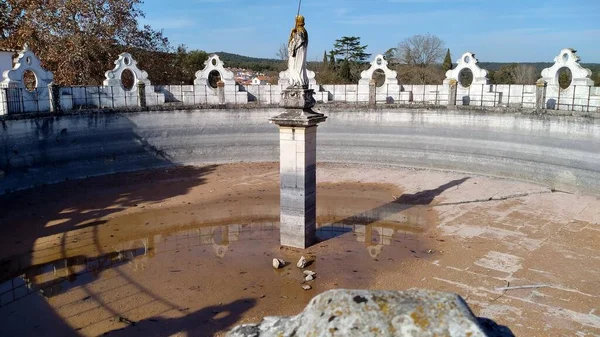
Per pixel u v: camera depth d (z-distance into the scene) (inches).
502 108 1021.2
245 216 787.4
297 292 503.8
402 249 630.5
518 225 717.9
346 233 698.2
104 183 1000.9
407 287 512.7
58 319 448.1
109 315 455.2
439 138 1113.4
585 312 455.5
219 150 1199.6
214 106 1181.7
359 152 1187.9
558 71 1024.9
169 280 537.3
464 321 130.0
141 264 588.7
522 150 1003.9
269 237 686.5
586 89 983.6
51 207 831.1
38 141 956.6
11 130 903.7
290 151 612.4
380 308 136.2
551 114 949.8
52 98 984.3
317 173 1089.4
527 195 889.5
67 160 1015.6
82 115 1027.9
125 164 1106.7
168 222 757.9
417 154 1141.7
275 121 605.6
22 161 930.7
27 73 1288.1
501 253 607.2
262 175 1067.3
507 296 488.7
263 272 556.4
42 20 1268.5
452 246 636.1
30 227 729.6
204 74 1230.9
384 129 1164.5
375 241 663.1
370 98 1168.8
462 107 1074.7
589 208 804.0
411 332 129.0
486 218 754.8
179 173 1096.2
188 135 1175.0
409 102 1197.1
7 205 836.0
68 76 1278.3
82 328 430.3
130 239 681.6
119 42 1408.7
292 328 145.8
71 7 1294.3
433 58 2598.4
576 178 922.7
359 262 586.6
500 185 969.5
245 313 457.7
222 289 511.8
